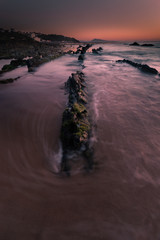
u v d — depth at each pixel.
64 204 3.58
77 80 12.62
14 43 49.22
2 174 4.25
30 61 20.53
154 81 15.17
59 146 5.51
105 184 4.16
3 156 4.80
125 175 4.46
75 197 3.76
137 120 7.63
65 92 11.14
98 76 17.47
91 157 5.13
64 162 4.88
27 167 4.55
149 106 9.32
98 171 4.59
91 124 7.14
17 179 4.15
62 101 9.41
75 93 10.07
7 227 3.06
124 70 21.22
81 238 2.98
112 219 3.31
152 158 5.12
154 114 8.30
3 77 14.91
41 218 3.25
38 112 7.61
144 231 3.12
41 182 4.13
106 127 6.94
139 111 8.64
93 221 3.25
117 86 13.51
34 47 51.72
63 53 45.16
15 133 5.86
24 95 9.64
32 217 3.25
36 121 6.82
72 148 5.38
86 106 9.32
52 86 12.49
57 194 3.82
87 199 3.72
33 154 5.04
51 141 5.71
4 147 5.13
